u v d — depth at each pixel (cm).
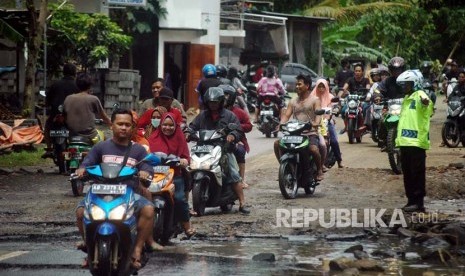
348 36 6881
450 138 3097
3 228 1659
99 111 2208
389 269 1330
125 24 4944
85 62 4128
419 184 1833
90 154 1246
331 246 1516
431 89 3275
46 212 1827
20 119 3061
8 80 3984
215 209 1903
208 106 1834
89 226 1155
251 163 2706
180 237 1586
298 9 6856
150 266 1334
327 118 2348
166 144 1542
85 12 4366
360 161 2684
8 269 1312
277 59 6147
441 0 4394
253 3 6400
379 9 6825
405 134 1823
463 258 1426
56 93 2425
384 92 2455
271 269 1319
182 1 5138
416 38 7281
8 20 3231
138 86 4250
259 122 3688
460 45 7725
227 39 5844
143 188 1255
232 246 1509
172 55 5278
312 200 1995
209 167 1775
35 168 2602
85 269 1310
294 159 2014
